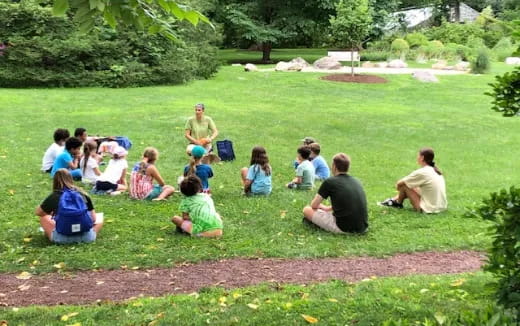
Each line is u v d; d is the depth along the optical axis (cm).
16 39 2202
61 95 1991
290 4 3728
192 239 709
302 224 788
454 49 3853
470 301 498
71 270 603
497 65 3481
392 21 4397
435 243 718
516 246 374
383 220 821
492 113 1973
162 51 2439
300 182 989
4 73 2166
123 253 654
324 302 500
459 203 936
